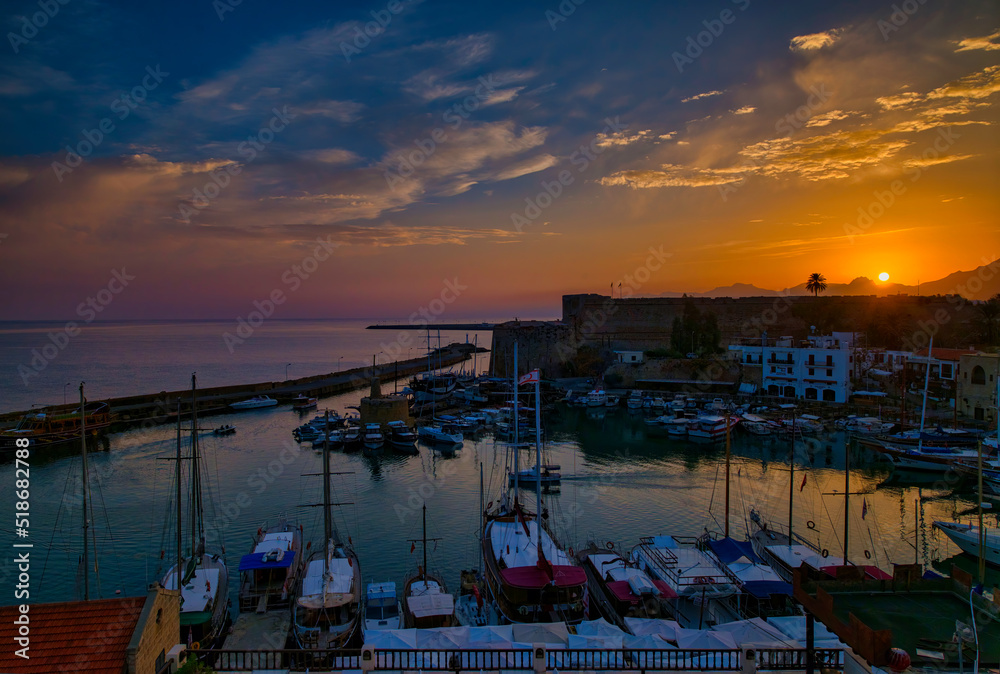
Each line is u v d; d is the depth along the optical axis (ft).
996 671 52.75
